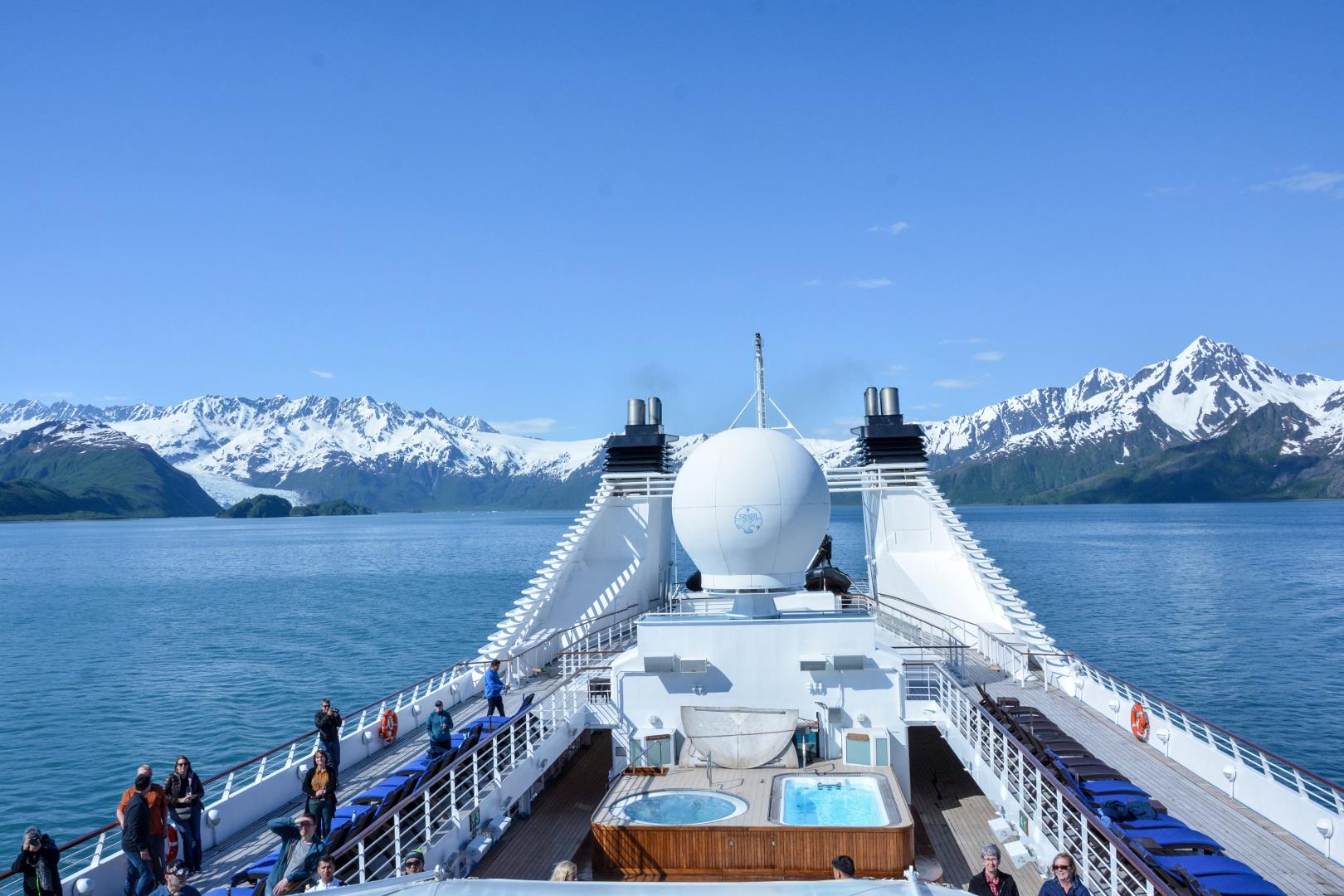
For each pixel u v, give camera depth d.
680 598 26.61
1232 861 14.42
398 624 76.75
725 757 20.77
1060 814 15.77
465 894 7.85
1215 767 20.08
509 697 28.02
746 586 22.86
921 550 34.59
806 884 7.81
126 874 16.34
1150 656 55.25
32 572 144.00
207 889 16.22
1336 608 75.69
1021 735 20.44
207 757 39.62
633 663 22.75
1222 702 44.53
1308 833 17.11
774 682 21.84
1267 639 60.84
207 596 103.50
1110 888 14.33
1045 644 29.45
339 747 22.30
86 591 111.62
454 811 17.33
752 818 17.56
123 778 36.97
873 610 34.41
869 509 36.31
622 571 33.81
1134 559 129.12
